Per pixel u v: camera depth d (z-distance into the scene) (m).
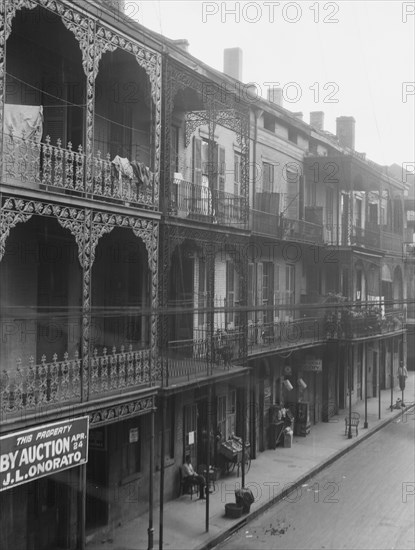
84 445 12.09
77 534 13.82
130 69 15.30
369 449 24.72
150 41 14.66
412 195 44.59
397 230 39.53
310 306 11.86
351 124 35.47
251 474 20.33
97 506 15.17
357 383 34.19
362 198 34.09
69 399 12.27
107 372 13.33
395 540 15.18
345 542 15.05
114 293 16.14
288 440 24.09
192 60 18.39
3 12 10.58
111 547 14.31
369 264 31.78
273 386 24.30
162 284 15.32
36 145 11.96
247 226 19.66
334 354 30.41
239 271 19.06
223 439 20.55
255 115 22.98
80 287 14.68
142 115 16.66
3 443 10.35
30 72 13.43
